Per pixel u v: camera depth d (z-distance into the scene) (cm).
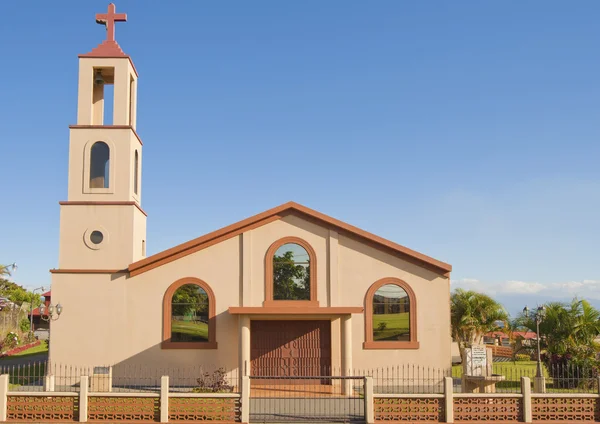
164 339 2641
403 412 1852
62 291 2673
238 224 2698
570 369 2684
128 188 2759
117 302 2669
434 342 2655
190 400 1842
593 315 2775
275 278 2686
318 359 2630
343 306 2656
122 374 2619
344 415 1961
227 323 2656
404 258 2711
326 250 2708
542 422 1842
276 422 1862
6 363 3781
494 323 3700
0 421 1809
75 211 2733
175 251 2681
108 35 2873
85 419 1819
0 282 5488
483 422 1836
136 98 3002
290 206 2706
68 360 2628
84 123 2794
